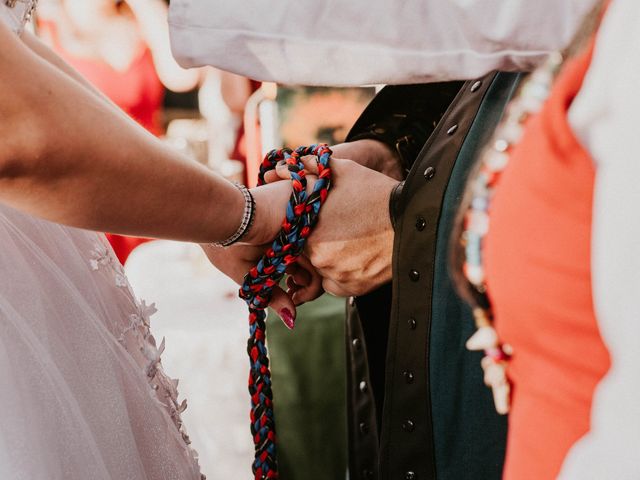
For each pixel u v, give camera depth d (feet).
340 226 2.31
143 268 5.08
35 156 1.45
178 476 2.17
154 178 1.71
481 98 1.98
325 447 3.54
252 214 2.12
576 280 0.96
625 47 0.88
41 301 1.84
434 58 1.64
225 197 2.02
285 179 2.41
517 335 1.07
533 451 1.02
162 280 4.91
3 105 1.38
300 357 3.51
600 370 0.96
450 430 1.94
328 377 3.50
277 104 5.64
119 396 1.95
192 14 1.79
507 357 1.35
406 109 2.74
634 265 0.81
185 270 5.07
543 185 0.99
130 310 2.41
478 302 1.35
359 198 2.31
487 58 1.55
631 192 0.81
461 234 1.33
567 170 0.96
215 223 2.02
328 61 1.77
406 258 2.05
